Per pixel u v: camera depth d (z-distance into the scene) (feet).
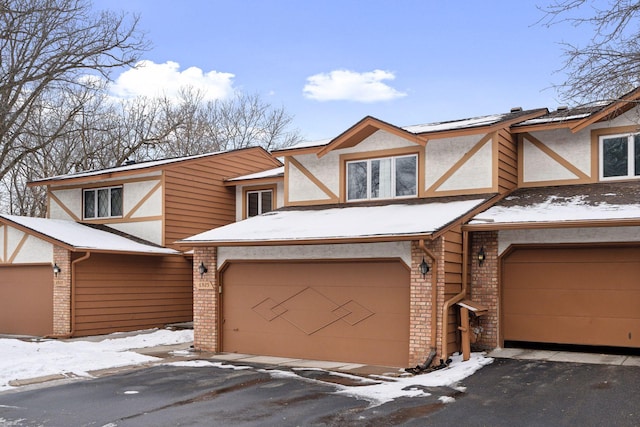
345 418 27.40
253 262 48.32
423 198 49.98
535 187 49.80
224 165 75.87
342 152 54.65
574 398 29.58
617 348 40.52
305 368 40.83
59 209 76.18
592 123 46.50
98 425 26.89
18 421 27.76
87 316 60.03
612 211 38.75
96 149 114.11
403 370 39.52
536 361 38.68
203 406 30.14
